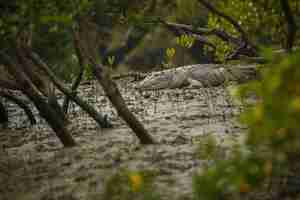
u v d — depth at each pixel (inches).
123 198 318.3
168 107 690.2
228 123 531.2
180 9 495.5
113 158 436.8
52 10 383.2
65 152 488.1
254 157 240.2
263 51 252.2
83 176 394.3
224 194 294.8
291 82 215.9
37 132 633.0
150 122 592.7
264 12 516.4
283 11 471.2
